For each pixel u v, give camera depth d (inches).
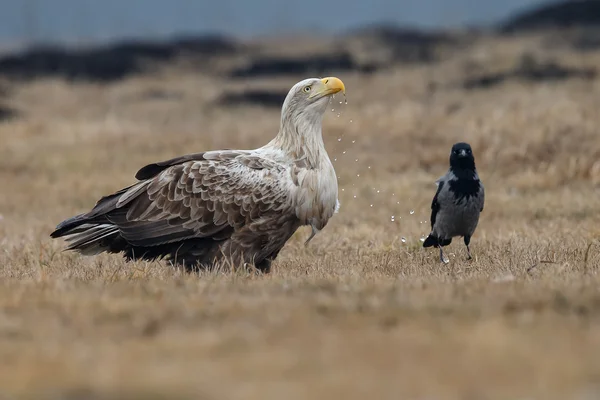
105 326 317.1
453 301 344.2
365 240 631.2
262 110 1552.7
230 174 490.9
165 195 490.6
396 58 2042.3
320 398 237.3
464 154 533.0
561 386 243.0
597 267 458.3
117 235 500.7
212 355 278.8
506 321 309.9
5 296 365.1
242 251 493.7
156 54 2220.7
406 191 858.1
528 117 1080.2
